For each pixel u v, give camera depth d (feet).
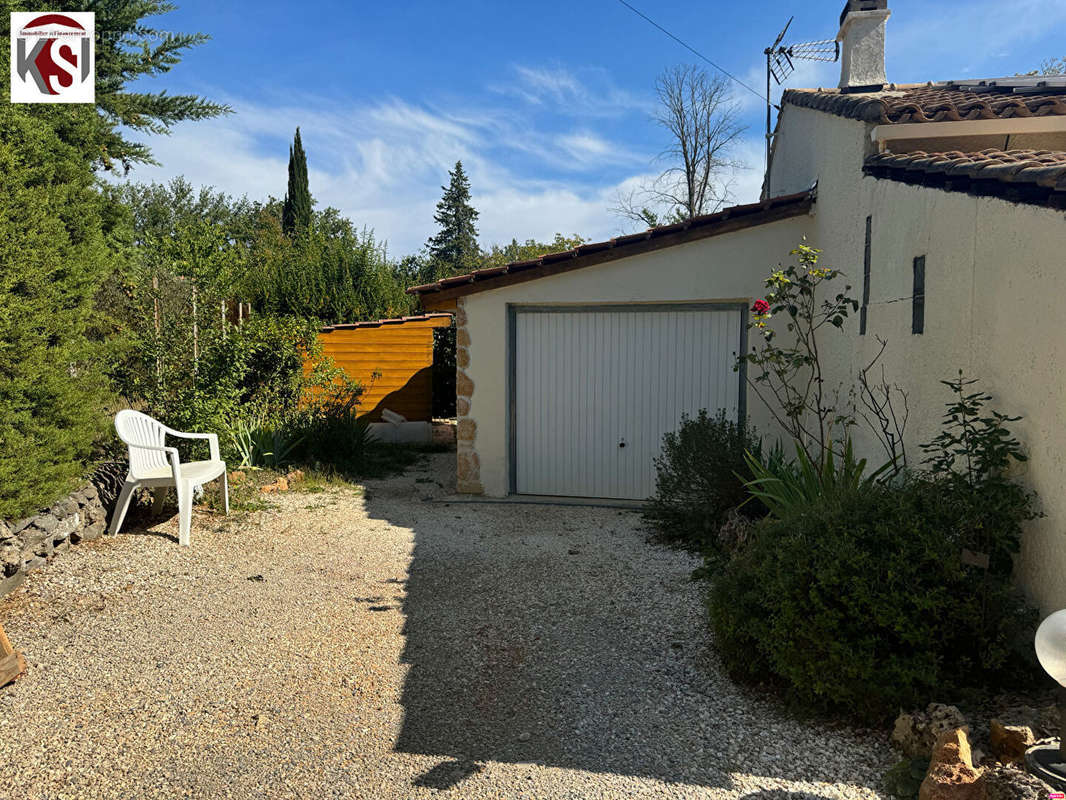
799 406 22.62
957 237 13.19
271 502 25.11
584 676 12.13
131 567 17.39
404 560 18.97
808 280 22.72
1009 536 10.67
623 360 25.95
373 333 42.86
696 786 8.82
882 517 11.03
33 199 17.53
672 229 24.34
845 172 20.68
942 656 10.03
